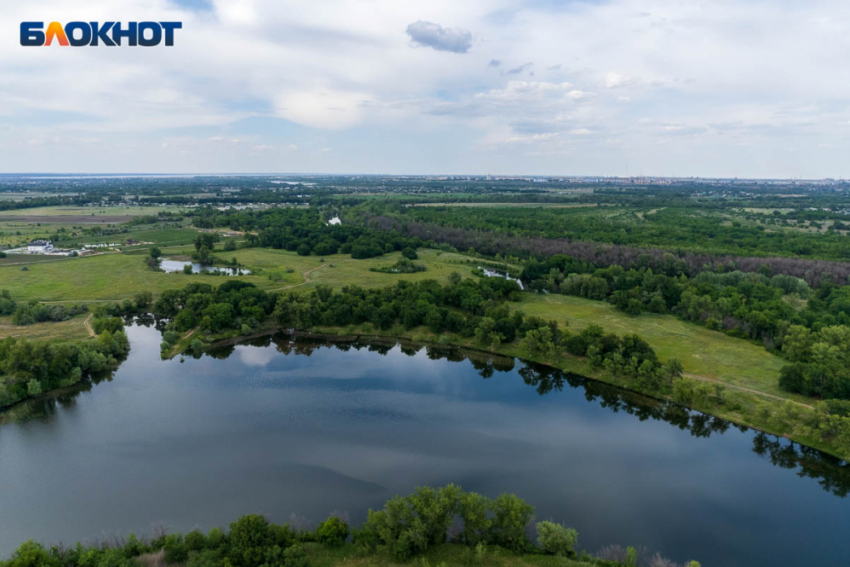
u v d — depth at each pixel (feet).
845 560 229.66
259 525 209.05
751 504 268.41
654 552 232.12
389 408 364.17
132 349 467.52
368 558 212.02
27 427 330.13
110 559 193.98
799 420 317.83
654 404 372.17
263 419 344.28
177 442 314.35
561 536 219.20
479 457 306.14
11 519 245.45
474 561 212.84
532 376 435.94
